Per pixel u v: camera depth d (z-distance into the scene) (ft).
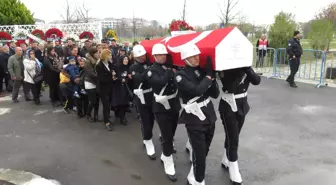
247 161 13.57
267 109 21.76
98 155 14.70
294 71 28.68
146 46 15.21
